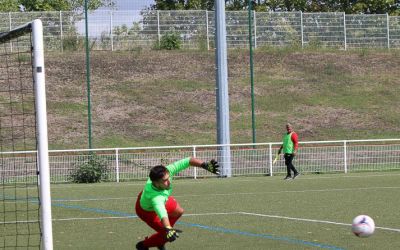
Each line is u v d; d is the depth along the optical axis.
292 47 60.88
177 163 12.09
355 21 62.19
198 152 36.34
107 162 33.84
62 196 25.73
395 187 27.14
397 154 38.53
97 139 46.81
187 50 59.25
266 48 60.31
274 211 20.16
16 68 51.09
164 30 59.25
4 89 50.09
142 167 34.59
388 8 77.75
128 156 36.72
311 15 61.31
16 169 33.41
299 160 36.91
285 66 58.50
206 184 30.20
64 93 51.81
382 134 50.25
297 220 18.16
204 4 72.12
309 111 52.75
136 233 16.50
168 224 11.34
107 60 56.50
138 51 58.19
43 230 11.98
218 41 34.59
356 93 55.91
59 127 47.78
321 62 59.47
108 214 20.12
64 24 56.88
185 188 28.28
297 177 33.56
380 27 62.56
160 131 48.56
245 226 17.25
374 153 37.94
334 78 57.62
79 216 19.72
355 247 14.04
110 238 15.81
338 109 53.34
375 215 18.89
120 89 53.22
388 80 58.16
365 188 26.86
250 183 30.36
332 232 16.02
